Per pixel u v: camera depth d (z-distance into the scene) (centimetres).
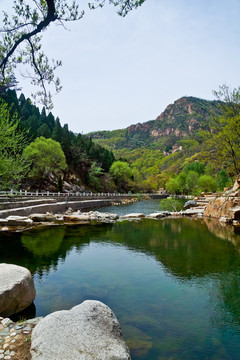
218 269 822
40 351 323
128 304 575
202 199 3653
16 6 502
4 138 1434
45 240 1241
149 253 1025
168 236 1366
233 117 2509
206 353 403
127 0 532
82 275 767
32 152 4353
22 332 394
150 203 5106
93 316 389
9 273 556
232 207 1994
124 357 325
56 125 6519
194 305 573
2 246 1098
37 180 4953
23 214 1994
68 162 6644
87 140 8669
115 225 1756
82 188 6450
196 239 1287
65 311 402
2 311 483
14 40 524
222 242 1216
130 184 8600
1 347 350
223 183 5609
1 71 534
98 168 7106
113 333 375
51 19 500
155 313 534
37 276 754
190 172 8138
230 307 566
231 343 432
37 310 534
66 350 321
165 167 16150
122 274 776
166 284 697
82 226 1695
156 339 439
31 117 6562
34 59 563
